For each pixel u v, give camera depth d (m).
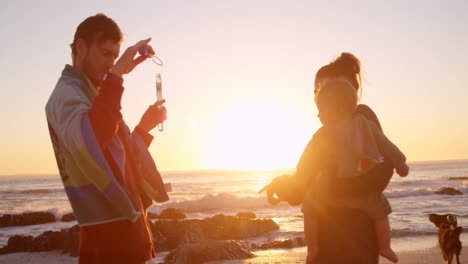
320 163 2.93
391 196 37.44
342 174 2.91
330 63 3.27
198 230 14.76
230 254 11.48
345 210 2.94
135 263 2.77
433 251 11.90
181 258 11.03
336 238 2.94
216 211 29.28
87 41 2.88
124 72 2.95
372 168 2.91
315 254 2.97
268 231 17.27
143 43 3.01
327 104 2.95
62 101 2.65
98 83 2.93
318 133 2.98
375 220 2.98
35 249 14.02
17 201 48.94
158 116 3.22
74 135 2.53
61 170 2.71
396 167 3.01
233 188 64.88
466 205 28.22
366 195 2.93
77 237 13.89
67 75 2.81
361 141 2.92
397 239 14.12
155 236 14.03
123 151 2.76
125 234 2.73
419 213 23.50
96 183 2.56
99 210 2.66
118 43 2.96
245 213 23.14
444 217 10.26
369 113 3.11
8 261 12.92
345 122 2.96
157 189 3.01
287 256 11.84
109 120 2.54
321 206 2.97
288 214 26.08
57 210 28.44
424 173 108.06
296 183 2.95
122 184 2.70
